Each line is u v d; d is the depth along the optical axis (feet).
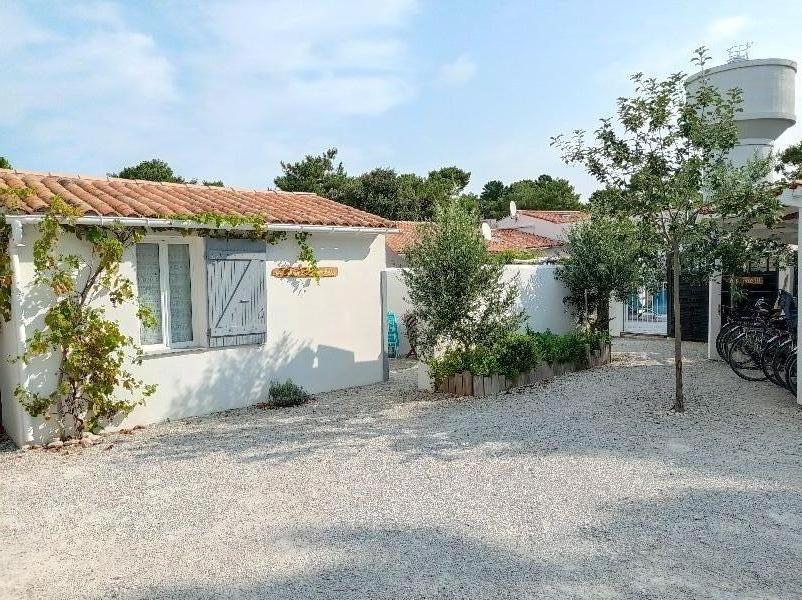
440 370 34.30
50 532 16.88
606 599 12.69
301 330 34.99
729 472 20.34
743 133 55.62
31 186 28.12
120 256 26.84
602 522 16.51
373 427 27.53
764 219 28.02
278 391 32.27
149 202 30.07
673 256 29.43
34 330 25.23
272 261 33.42
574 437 25.03
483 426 27.14
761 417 27.63
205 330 30.53
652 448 23.29
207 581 13.85
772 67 54.19
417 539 15.72
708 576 13.57
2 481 21.21
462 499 18.44
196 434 26.94
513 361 35.65
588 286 49.32
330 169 160.56
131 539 16.25
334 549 15.28
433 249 34.86
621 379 38.06
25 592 13.62
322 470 21.57
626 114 27.68
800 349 29.17
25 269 24.95
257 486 20.08
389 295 52.13
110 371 26.43
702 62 26.61
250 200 37.60
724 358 40.96
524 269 45.85
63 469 22.39
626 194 28.25
